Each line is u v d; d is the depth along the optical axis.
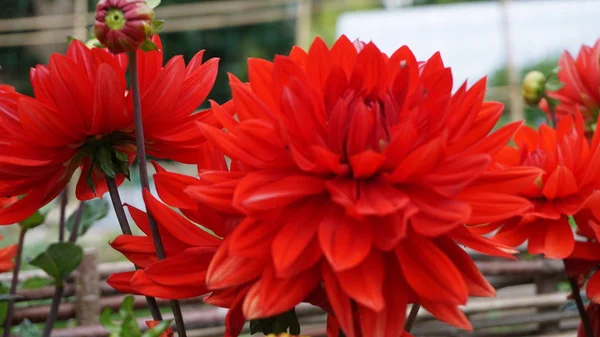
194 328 1.04
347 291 0.56
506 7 5.71
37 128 0.63
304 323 1.14
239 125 0.59
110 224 4.62
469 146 0.61
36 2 7.25
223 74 7.46
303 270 0.58
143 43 0.63
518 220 0.72
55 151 0.65
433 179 0.58
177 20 6.75
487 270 1.18
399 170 0.58
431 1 10.33
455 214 0.57
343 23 6.86
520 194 0.72
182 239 0.62
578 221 0.71
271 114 0.60
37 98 0.65
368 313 0.58
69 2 7.32
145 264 0.64
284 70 0.60
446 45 7.21
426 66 0.64
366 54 0.62
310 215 0.59
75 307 0.99
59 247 0.72
